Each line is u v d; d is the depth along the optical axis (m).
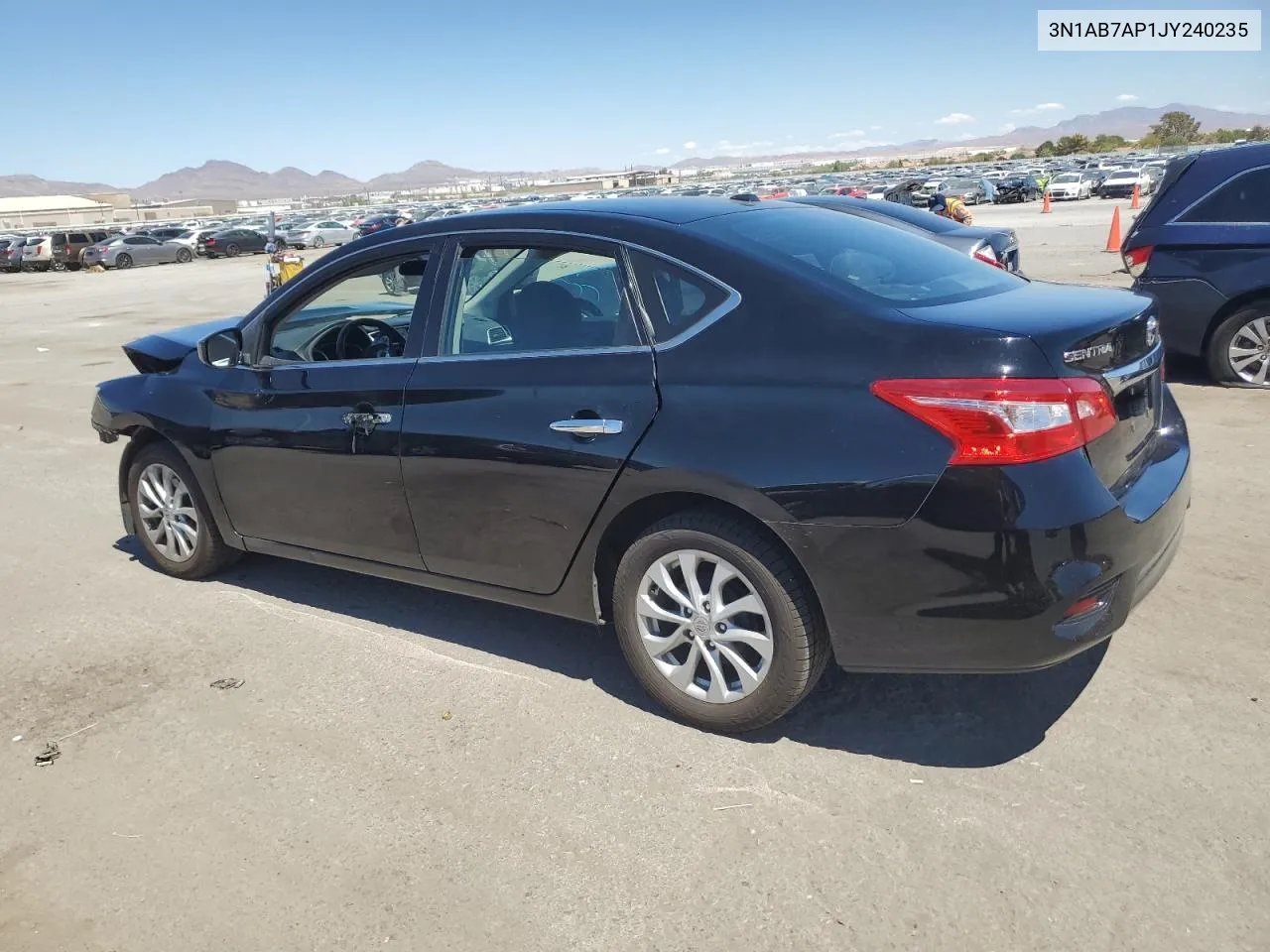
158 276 34.19
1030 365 2.71
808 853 2.73
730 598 3.23
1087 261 18.50
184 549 4.91
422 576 3.95
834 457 2.86
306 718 3.57
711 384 3.07
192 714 3.63
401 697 3.70
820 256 3.32
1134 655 3.71
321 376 4.04
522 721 3.49
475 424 3.53
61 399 10.45
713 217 3.49
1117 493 2.95
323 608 4.56
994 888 2.56
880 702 3.50
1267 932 2.37
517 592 3.68
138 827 2.98
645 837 2.83
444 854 2.80
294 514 4.26
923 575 2.81
